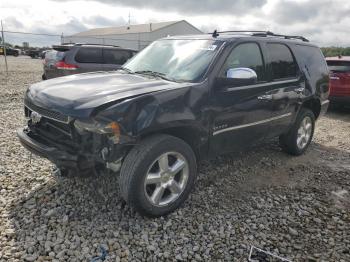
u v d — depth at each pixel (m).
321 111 6.12
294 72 5.28
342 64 9.60
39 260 2.82
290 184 4.66
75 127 3.18
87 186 4.04
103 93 3.30
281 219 3.72
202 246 3.16
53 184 4.08
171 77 3.95
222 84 3.90
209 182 4.49
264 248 3.20
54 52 10.51
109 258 2.90
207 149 3.91
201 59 4.01
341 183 4.80
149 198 3.39
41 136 3.65
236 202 4.03
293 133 5.53
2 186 4.00
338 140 7.11
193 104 3.55
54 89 3.62
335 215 3.88
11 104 9.13
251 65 4.43
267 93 4.57
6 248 2.93
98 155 3.20
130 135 3.09
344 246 3.29
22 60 34.56
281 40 5.16
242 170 5.00
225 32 4.94
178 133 3.66
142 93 3.28
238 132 4.25
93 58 10.62
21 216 3.41
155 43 4.93
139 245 3.10
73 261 2.83
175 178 3.66
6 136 5.91
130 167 3.23
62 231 3.21
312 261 3.06
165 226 3.40
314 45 6.02
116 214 3.53
